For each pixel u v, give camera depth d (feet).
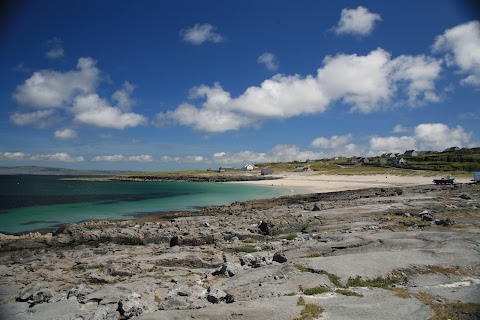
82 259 66.54
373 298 37.24
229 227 95.91
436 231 70.79
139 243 86.58
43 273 56.44
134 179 610.65
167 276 51.24
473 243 58.54
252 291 40.24
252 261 56.13
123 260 61.98
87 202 224.74
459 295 37.09
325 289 40.75
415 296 37.50
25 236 106.32
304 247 63.52
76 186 430.20
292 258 56.90
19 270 59.93
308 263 49.24
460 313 32.63
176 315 33.65
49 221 148.05
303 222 95.76
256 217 115.65
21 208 192.54
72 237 88.89
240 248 69.87
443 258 50.29
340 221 94.53
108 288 44.55
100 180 610.24
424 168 448.24
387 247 59.98
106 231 92.12
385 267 46.98
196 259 59.57
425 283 42.37
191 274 51.78
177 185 436.35
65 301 40.75
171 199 243.81
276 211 132.16
